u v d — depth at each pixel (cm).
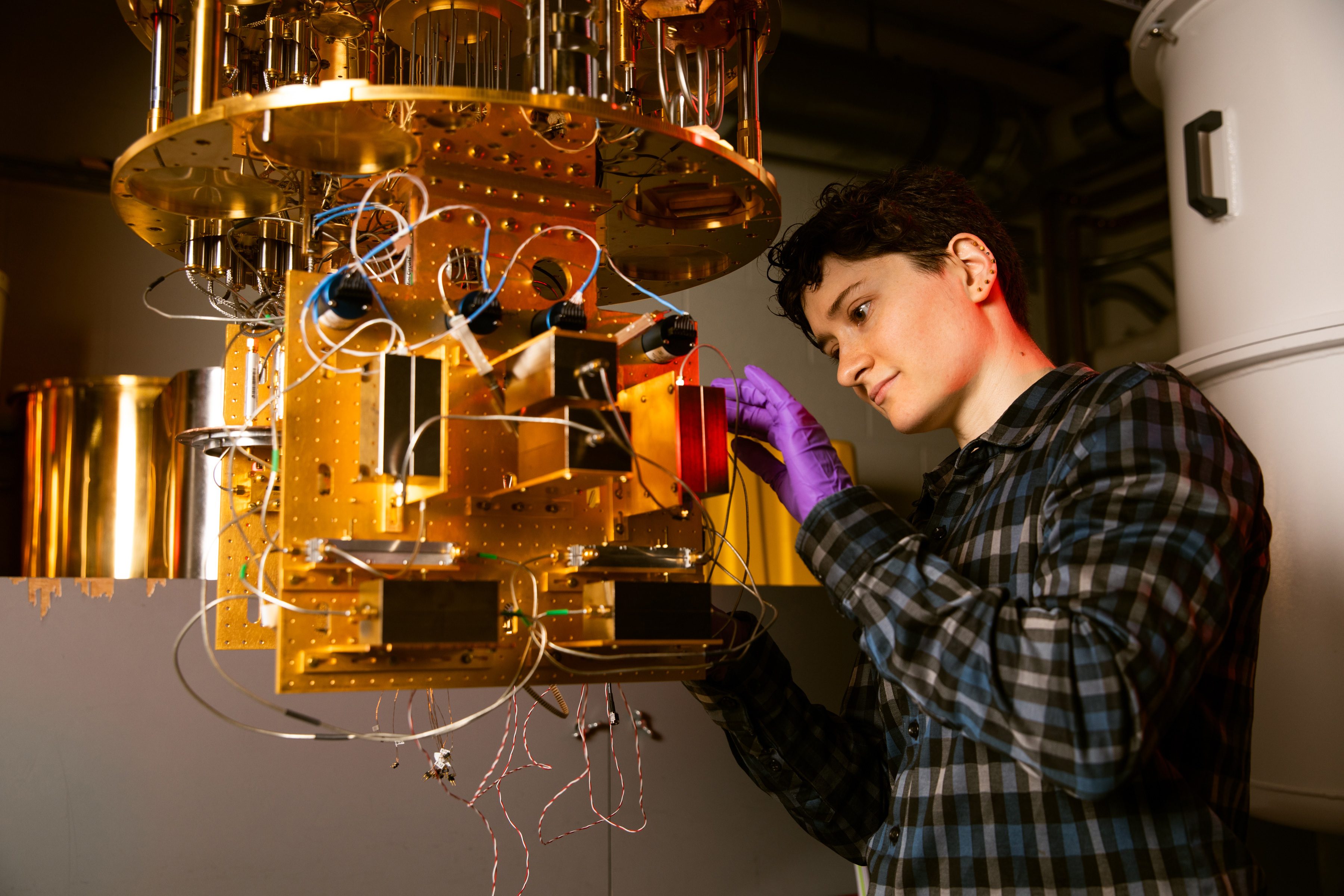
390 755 137
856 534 77
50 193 210
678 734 157
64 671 121
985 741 67
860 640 94
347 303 70
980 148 269
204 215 99
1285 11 166
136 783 123
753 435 94
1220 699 83
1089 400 83
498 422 76
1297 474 157
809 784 100
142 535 169
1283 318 161
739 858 158
